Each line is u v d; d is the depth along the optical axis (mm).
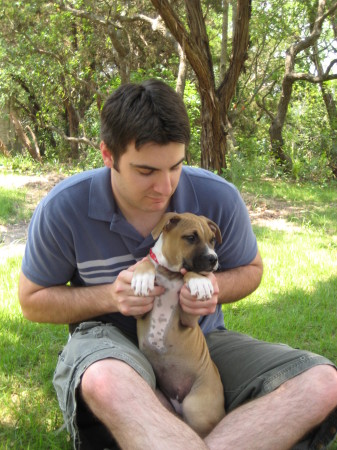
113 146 1374
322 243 3611
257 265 1670
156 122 1324
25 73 7594
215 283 1424
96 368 1293
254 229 4016
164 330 1452
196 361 1463
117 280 1438
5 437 1530
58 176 6180
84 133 8250
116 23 6824
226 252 1610
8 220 4012
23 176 6121
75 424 1343
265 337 2113
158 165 1353
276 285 2666
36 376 1805
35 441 1523
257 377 1410
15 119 8336
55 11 7066
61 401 1415
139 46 8188
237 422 1297
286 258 3141
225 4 7152
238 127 9695
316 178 7465
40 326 2113
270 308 2391
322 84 8234
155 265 1451
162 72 7336
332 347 2068
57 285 1564
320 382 1329
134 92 1355
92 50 7746
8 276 2598
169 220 1447
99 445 1407
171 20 4508
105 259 1515
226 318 2232
